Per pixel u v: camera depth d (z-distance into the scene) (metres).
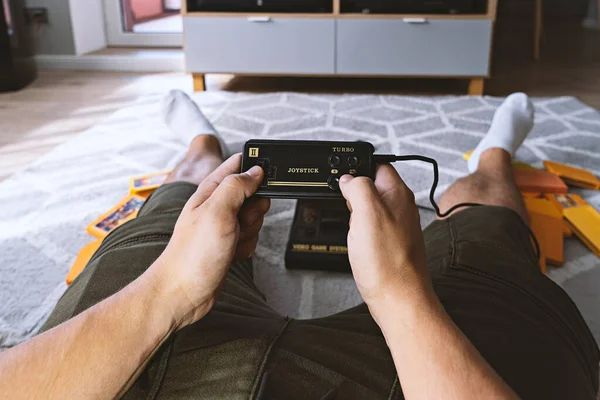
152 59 2.70
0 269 1.00
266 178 0.48
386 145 1.64
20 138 1.77
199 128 1.41
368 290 0.40
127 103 2.15
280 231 1.14
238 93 2.21
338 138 1.70
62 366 0.36
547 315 0.55
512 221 0.80
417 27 2.19
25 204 1.26
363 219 0.41
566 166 1.42
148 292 0.40
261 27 2.23
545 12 4.30
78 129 1.86
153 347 0.39
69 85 2.43
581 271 1.01
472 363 0.35
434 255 0.67
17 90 2.33
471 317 0.49
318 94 2.20
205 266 0.40
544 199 1.22
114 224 1.13
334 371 0.41
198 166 1.12
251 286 0.70
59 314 0.50
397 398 0.41
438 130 1.78
